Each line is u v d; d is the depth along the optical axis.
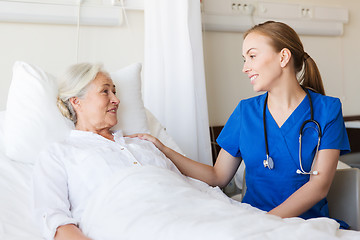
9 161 1.62
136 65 1.93
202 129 2.43
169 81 2.41
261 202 1.54
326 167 1.40
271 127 1.51
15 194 1.47
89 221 1.26
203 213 1.15
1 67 2.25
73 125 1.65
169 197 1.23
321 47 3.43
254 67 1.46
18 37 2.28
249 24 3.04
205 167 1.68
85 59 2.45
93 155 1.43
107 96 1.58
